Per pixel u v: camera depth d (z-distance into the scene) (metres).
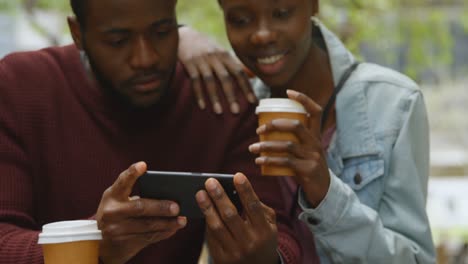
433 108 11.60
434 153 10.84
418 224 2.77
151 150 2.71
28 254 2.26
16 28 9.91
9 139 2.57
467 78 11.77
